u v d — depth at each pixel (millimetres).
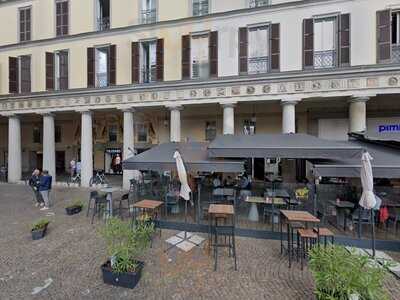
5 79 18844
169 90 15039
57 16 17547
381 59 12008
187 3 15086
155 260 6277
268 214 9062
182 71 14867
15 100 18188
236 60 14195
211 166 7809
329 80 12547
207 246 7148
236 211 9883
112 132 21344
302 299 4695
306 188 9711
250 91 13734
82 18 17094
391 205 8047
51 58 17453
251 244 7355
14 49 18453
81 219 9703
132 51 15727
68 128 23109
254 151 7699
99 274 5574
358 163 7379
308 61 12945
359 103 12250
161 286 5121
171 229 8586
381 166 6633
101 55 17000
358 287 3596
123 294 4840
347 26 12430
